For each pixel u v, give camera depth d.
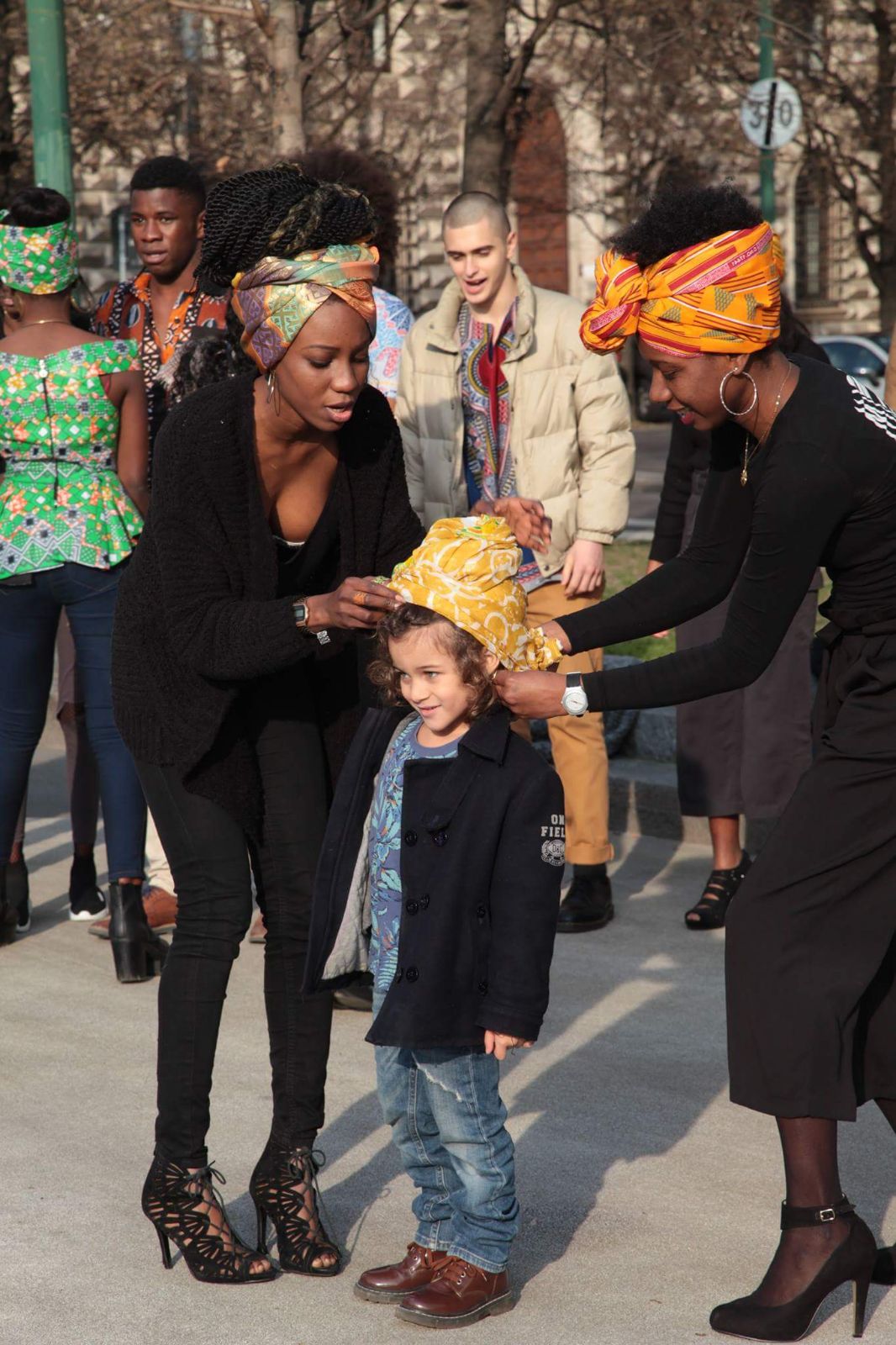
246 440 3.11
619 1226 3.45
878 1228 3.41
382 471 3.28
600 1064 4.39
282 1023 3.31
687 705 5.64
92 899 5.82
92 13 17.44
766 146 14.73
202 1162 3.25
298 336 2.95
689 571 3.26
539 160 23.91
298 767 3.31
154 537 3.17
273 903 3.33
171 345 5.38
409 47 19.56
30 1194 3.61
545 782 3.01
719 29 17.58
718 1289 3.19
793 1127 2.97
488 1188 3.06
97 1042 4.56
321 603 3.01
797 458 2.88
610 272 2.92
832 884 2.98
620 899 6.03
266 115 15.39
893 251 27.97
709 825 6.30
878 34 24.02
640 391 28.48
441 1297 3.04
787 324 4.83
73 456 5.07
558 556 5.54
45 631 5.18
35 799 7.52
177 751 3.19
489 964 2.98
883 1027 3.11
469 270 5.39
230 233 2.97
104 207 25.59
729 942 3.03
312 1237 3.25
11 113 18.94
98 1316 3.08
